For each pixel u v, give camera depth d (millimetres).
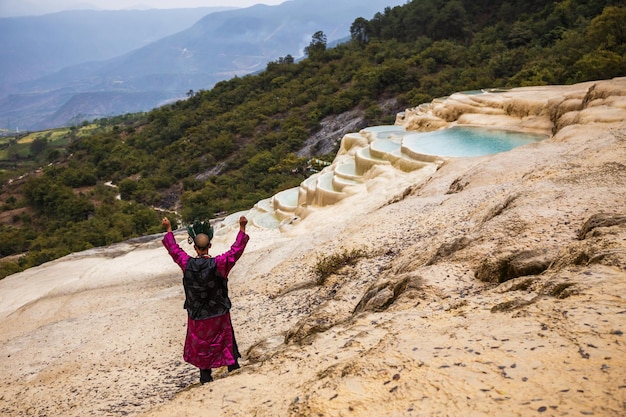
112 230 86500
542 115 29969
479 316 4117
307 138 116688
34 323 22031
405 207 16688
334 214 25844
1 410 10586
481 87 86875
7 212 128375
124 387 9766
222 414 3660
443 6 143250
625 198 7668
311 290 12867
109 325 15484
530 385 2660
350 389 3109
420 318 4656
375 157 32688
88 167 145875
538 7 124938
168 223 5340
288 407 3330
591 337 2973
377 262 12461
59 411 9297
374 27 164250
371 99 115750
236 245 5188
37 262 75562
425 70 112312
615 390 2430
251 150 119375
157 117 174500
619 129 14516
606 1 98062
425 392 2854
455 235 9891
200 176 120312
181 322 14172
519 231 7449
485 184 15281
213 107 157750
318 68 158125
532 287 4816
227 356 5184
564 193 8594
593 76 48500
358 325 5230
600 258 4383
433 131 34469
